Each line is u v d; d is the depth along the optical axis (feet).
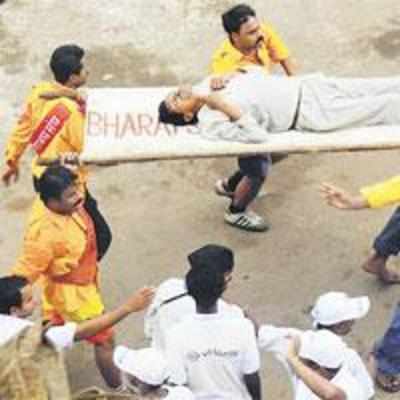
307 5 45.47
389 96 32.65
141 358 23.79
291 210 37.11
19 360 22.72
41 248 27.78
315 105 32.45
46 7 45.88
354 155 38.93
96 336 29.04
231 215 36.40
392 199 29.09
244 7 33.47
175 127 32.40
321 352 23.81
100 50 43.83
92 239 28.71
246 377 25.12
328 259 35.50
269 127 32.50
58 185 27.40
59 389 22.99
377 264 33.88
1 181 38.47
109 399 24.16
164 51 43.68
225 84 32.58
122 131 32.14
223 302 25.30
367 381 25.11
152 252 36.04
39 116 30.73
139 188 38.27
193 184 38.29
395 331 30.22
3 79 42.73
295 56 43.19
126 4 45.96
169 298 25.71
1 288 26.07
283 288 34.63
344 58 43.01
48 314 29.17
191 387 24.85
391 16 44.62
